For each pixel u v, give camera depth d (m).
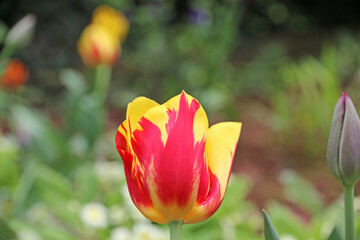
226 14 4.79
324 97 4.27
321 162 4.07
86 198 1.83
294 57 7.68
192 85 5.14
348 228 0.76
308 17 9.48
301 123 4.43
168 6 6.03
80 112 2.85
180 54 6.11
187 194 0.65
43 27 6.53
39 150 2.61
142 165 0.65
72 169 2.61
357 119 0.73
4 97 3.49
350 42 7.17
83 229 1.80
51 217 2.18
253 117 5.17
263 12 9.16
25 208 2.12
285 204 3.40
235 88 5.89
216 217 1.75
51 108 5.36
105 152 3.58
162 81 5.94
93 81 3.24
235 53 7.78
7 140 2.70
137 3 6.63
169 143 0.63
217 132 0.70
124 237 1.66
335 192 3.59
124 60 6.54
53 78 5.90
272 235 0.74
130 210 1.80
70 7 6.76
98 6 6.22
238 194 1.78
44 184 1.78
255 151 4.31
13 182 2.22
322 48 7.98
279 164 4.07
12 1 6.56
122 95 5.57
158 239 1.65
